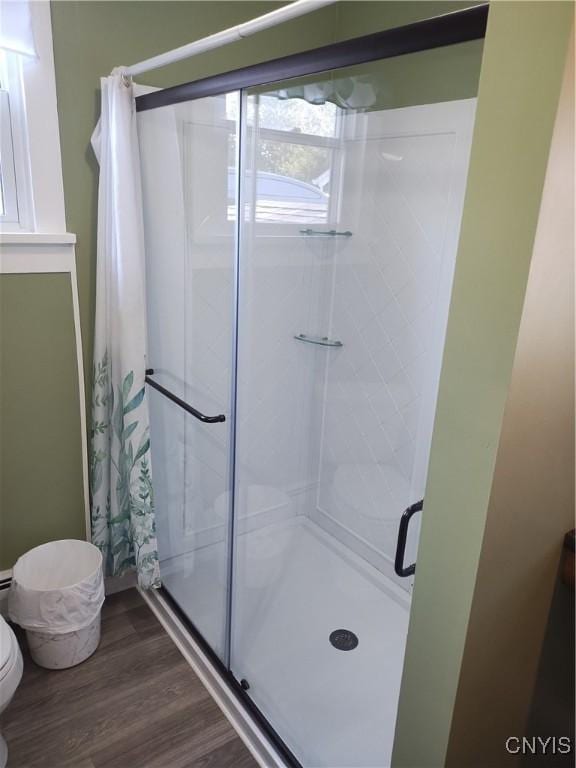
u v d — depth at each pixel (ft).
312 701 5.61
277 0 6.89
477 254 2.52
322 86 6.38
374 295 7.18
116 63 5.89
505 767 3.56
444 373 2.76
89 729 5.39
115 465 6.67
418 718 3.29
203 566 6.61
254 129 5.97
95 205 6.12
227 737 5.39
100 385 6.42
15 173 5.70
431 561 3.01
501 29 2.26
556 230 2.35
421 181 6.33
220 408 6.18
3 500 6.31
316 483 8.21
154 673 6.06
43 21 5.33
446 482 2.85
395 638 6.25
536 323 2.46
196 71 6.51
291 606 6.84
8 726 5.38
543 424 2.74
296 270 7.25
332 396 7.91
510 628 3.11
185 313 6.22
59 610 5.77
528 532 2.95
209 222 5.97
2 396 6.01
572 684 3.78
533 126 2.21
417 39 3.29
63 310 6.15
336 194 7.27
